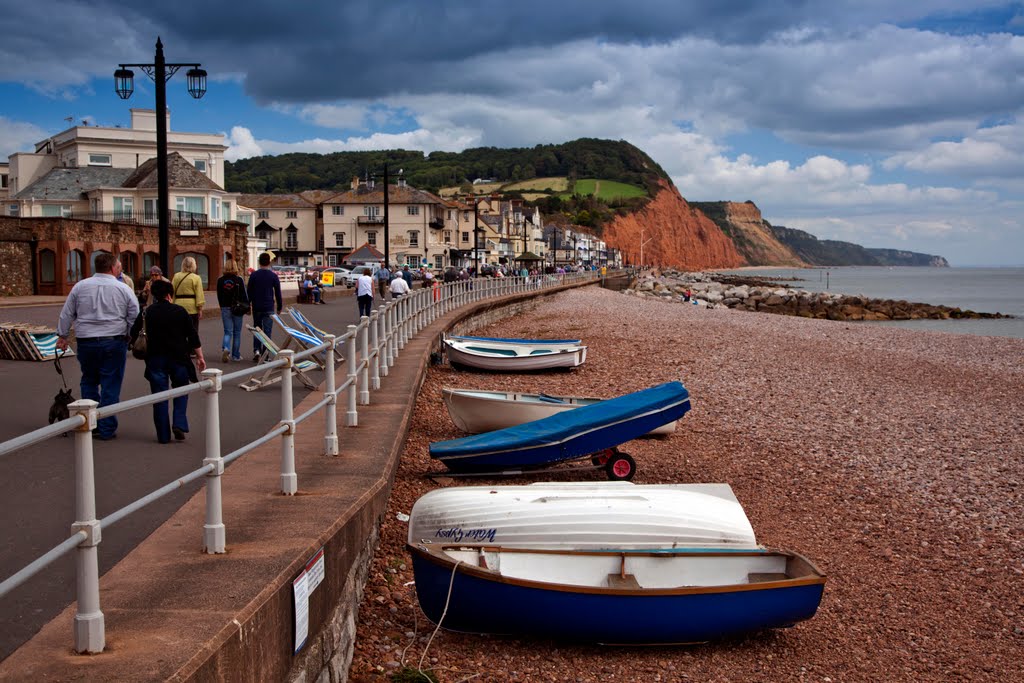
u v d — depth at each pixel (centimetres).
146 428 983
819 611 808
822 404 1888
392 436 911
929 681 678
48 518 610
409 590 738
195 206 5741
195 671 331
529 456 1089
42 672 320
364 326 1134
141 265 4203
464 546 671
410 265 9212
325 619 518
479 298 3838
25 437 282
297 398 1245
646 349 2822
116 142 7150
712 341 3127
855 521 1082
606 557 686
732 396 1938
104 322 891
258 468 741
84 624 337
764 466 1312
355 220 9469
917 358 2936
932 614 821
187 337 904
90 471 338
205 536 473
